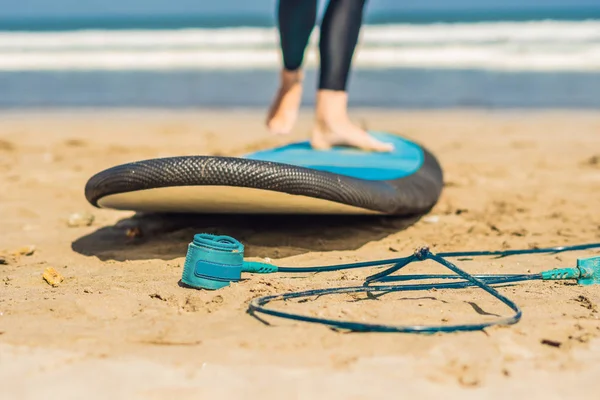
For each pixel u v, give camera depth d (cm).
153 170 126
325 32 159
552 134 285
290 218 154
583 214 167
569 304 115
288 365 97
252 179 125
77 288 121
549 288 122
